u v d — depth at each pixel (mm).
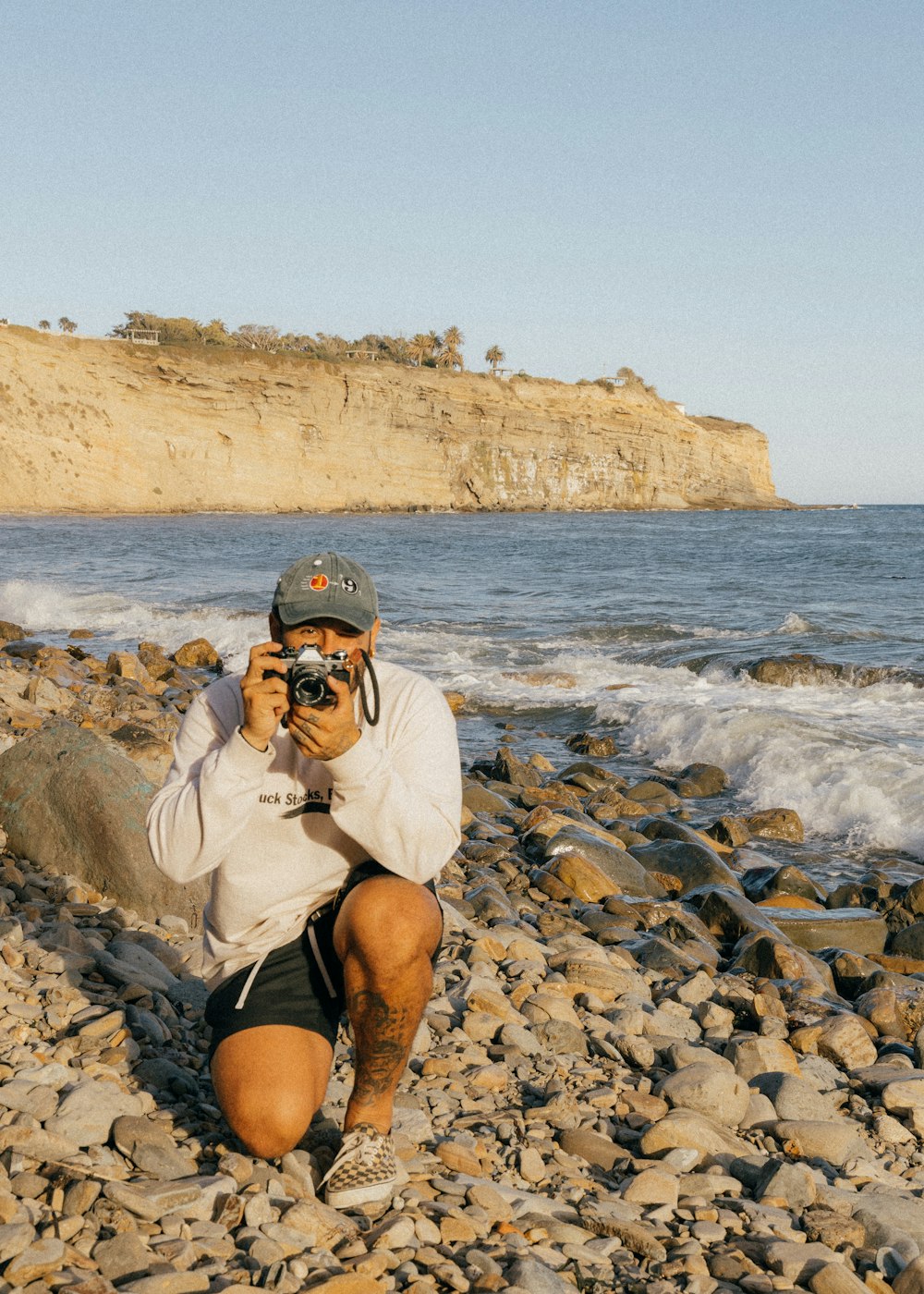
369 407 83312
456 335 118938
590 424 95625
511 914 5109
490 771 9117
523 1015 3730
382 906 2287
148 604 20609
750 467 113938
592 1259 2250
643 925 5422
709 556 37781
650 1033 3805
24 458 68000
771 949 4863
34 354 68875
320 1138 2510
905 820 7594
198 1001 3285
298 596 2256
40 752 4535
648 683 13023
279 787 2354
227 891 2408
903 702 11477
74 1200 2072
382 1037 2340
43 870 4328
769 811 7875
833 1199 2643
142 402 73250
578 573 30594
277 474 79375
